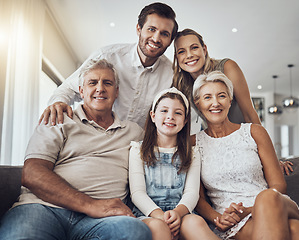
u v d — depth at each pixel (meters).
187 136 1.59
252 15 4.46
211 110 1.62
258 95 9.34
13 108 2.86
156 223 1.19
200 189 1.62
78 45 5.57
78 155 1.44
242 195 1.49
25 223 1.12
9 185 1.36
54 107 1.53
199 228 1.23
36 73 3.29
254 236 1.13
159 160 1.53
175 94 1.59
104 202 1.23
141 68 1.99
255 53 5.94
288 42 5.42
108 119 1.62
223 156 1.57
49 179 1.24
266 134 1.59
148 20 1.84
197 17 4.51
